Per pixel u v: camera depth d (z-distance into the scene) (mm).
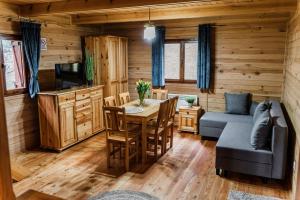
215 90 5844
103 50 5812
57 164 4094
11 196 867
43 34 4895
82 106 5027
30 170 3865
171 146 4770
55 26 5168
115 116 3746
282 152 3285
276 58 5254
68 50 5578
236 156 3512
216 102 5871
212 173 3762
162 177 3646
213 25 5609
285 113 4492
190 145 4949
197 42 5828
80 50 5965
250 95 5535
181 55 6070
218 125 5082
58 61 5305
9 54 4383
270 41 5250
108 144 3914
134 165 4051
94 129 5449
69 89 4992
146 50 6398
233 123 4703
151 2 3500
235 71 5617
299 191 2248
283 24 5094
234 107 5418
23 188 3336
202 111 6016
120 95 4961
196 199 3074
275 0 4027
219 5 4434
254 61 5438
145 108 4457
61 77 4941
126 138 3779
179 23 5926
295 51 3619
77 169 3914
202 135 5270
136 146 4109
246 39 5422
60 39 5324
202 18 5699
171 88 6293
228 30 5527
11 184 866
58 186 3396
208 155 4441
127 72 6582
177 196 3145
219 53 5680
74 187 3367
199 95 6016
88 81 5848
